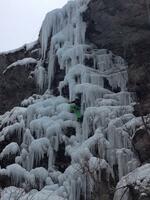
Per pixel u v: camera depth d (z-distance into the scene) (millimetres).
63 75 17266
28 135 16016
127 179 10859
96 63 16797
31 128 16031
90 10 16750
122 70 16484
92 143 14141
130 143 13898
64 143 15391
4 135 16844
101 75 16422
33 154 15477
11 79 18844
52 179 14969
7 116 17594
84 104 15727
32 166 15469
